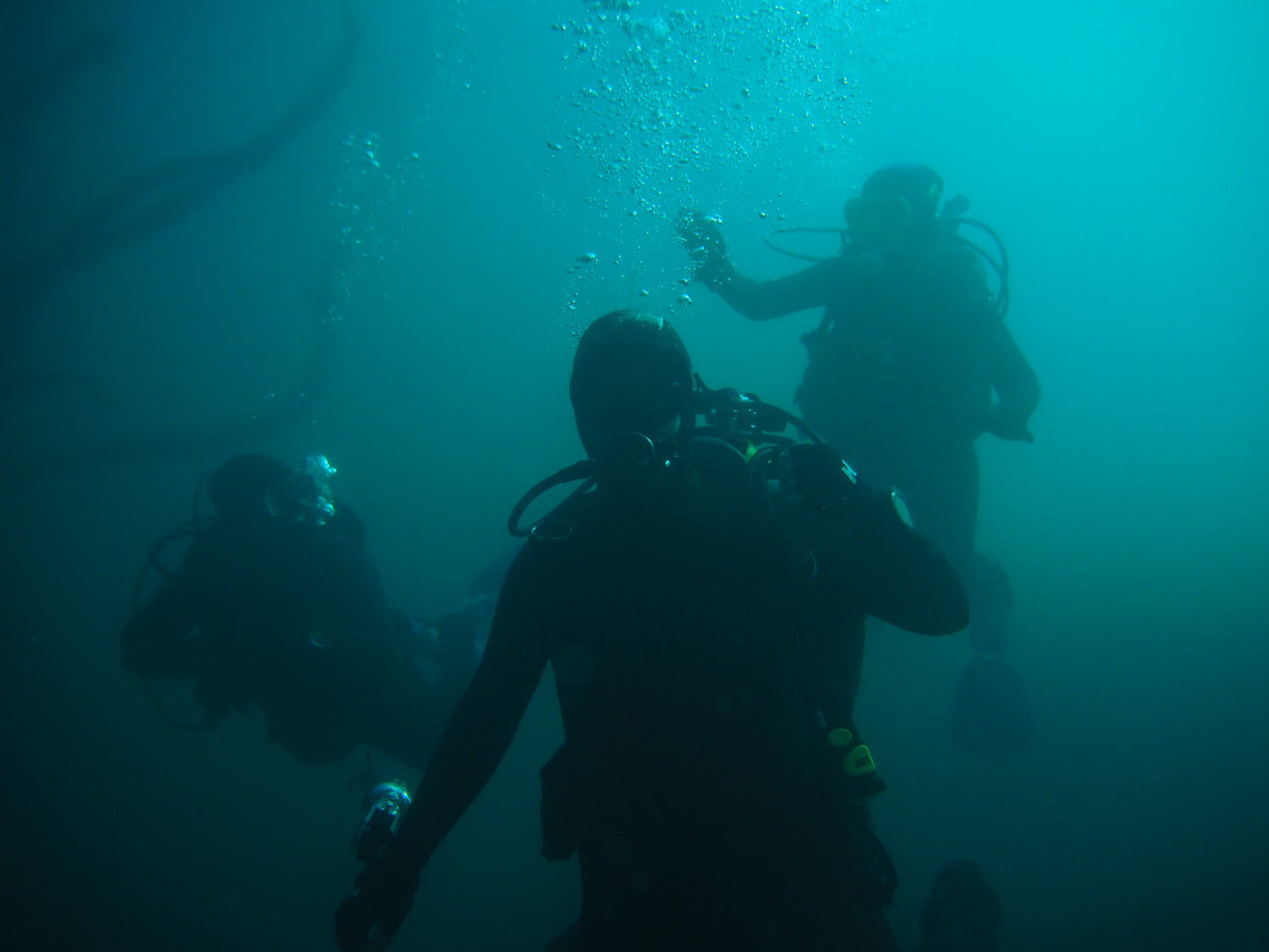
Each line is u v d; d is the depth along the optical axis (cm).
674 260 410
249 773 759
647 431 148
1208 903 417
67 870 603
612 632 148
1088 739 571
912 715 642
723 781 140
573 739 149
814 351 386
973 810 526
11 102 1373
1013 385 364
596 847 144
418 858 150
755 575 148
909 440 364
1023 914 435
